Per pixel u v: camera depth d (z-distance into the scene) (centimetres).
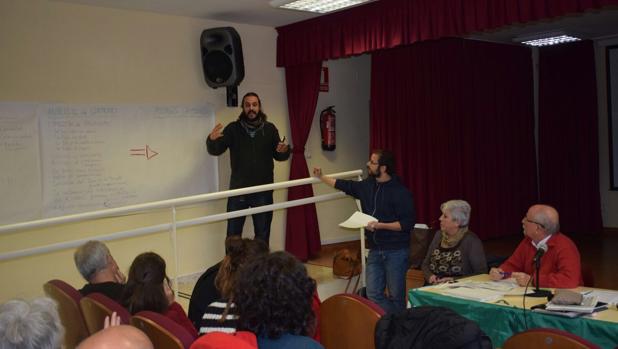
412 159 682
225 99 574
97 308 222
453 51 718
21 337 137
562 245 297
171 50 534
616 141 782
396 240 383
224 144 511
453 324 172
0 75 441
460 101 727
